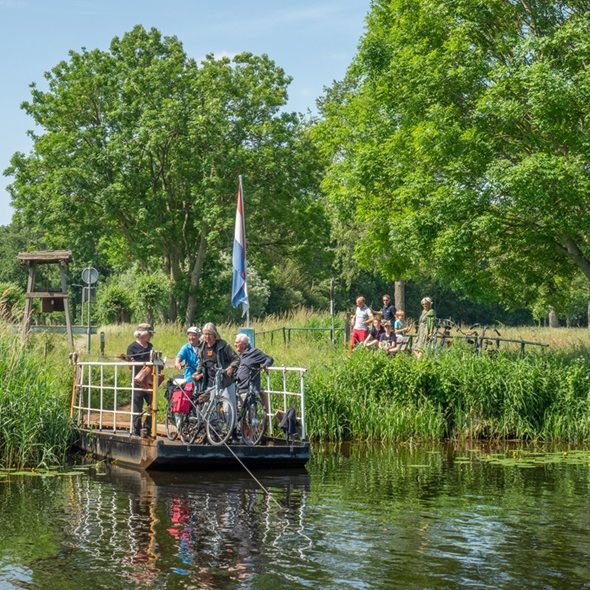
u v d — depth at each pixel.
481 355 19.36
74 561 7.96
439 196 21.75
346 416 17.84
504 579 7.43
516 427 17.95
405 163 25.42
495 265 23.89
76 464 13.88
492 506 10.54
